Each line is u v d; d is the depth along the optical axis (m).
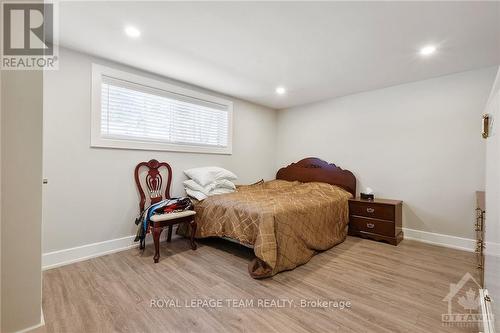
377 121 3.43
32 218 0.75
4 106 0.70
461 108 2.78
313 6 1.63
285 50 2.28
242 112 4.09
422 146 3.04
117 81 2.60
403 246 2.84
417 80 3.06
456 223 2.80
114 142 2.55
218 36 2.04
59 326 1.38
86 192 2.38
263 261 1.97
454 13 1.67
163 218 2.34
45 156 2.14
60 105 2.22
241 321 1.44
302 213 2.43
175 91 3.09
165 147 2.99
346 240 3.07
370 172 3.49
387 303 1.64
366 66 2.63
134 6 1.65
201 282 1.92
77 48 2.27
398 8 1.63
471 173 2.71
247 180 4.21
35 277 0.76
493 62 2.49
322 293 1.76
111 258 2.38
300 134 4.40
